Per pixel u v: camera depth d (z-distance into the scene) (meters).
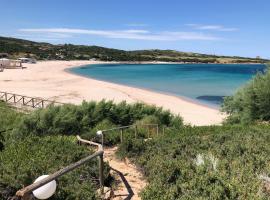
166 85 70.44
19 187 7.31
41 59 195.50
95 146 15.12
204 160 9.83
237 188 7.54
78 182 8.51
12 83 66.38
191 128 18.56
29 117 18.78
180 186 7.89
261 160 10.16
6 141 13.23
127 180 9.98
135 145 13.00
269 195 7.66
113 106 23.34
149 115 23.12
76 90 55.31
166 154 11.81
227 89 63.75
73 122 18.97
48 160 9.37
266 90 23.58
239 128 17.98
